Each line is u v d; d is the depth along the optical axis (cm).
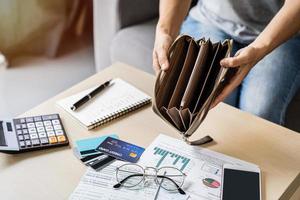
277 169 95
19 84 208
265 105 137
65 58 229
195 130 99
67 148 99
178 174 92
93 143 100
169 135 103
